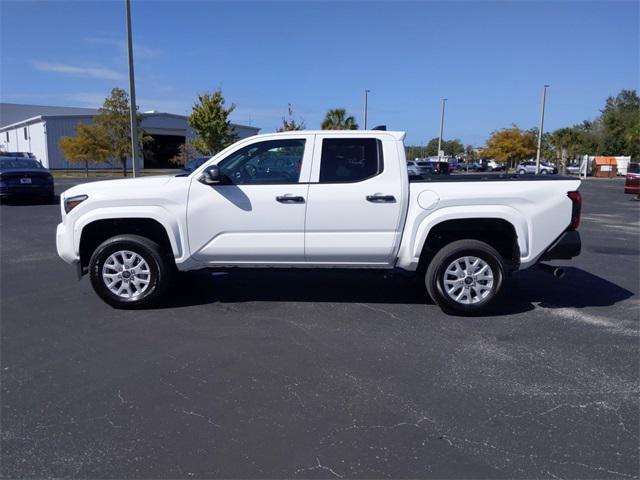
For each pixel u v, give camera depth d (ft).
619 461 10.43
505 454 10.66
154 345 16.47
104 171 160.97
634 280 25.23
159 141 196.34
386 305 20.62
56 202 61.11
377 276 25.21
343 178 19.02
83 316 19.27
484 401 12.84
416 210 18.76
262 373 14.44
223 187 19.13
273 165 19.39
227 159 19.45
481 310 19.15
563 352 15.90
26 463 10.41
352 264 19.53
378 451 10.77
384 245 19.03
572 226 18.98
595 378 14.10
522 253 18.85
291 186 18.97
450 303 19.04
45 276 25.57
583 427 11.67
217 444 11.04
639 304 21.08
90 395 13.19
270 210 18.95
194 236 19.29
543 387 13.57
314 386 13.65
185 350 16.06
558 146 188.55
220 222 19.17
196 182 19.26
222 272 20.12
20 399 13.00
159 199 19.13
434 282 19.03
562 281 24.94
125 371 14.58
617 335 17.39
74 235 19.44
